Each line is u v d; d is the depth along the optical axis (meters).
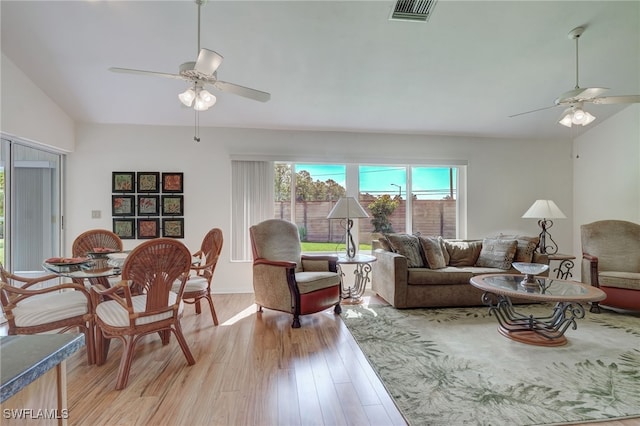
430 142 4.97
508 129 4.82
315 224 4.86
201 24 2.75
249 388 2.08
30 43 2.95
